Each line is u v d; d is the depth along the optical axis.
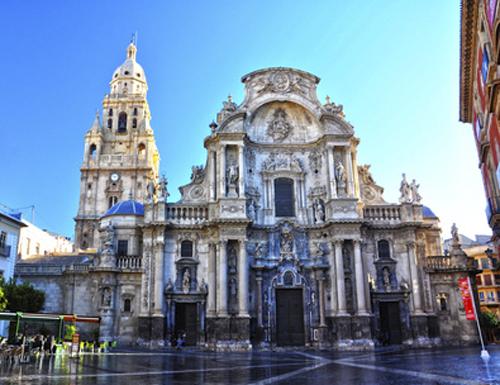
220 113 47.19
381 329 43.91
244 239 42.75
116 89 103.19
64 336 39.94
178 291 43.00
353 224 43.59
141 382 18.53
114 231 49.28
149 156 93.56
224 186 44.03
